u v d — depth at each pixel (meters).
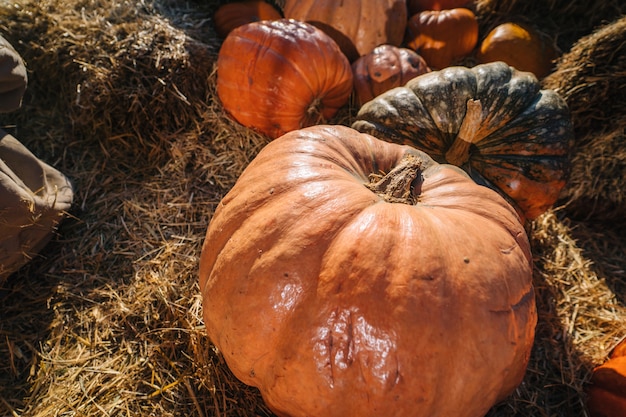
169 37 1.01
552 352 0.74
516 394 0.69
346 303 0.47
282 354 0.49
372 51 1.04
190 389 0.65
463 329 0.47
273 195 0.54
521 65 1.12
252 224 0.53
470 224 0.52
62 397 0.65
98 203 0.89
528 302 0.52
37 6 1.01
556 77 1.01
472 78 0.76
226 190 0.93
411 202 0.55
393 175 0.56
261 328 0.50
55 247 0.82
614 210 0.95
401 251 0.48
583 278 0.85
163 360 0.68
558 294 0.82
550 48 1.15
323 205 0.51
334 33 1.08
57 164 0.95
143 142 0.98
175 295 0.75
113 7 1.05
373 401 0.47
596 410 0.67
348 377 0.47
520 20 1.22
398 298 0.46
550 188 0.76
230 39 0.92
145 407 0.64
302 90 0.89
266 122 0.94
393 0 1.08
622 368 0.66
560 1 1.20
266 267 0.50
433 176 0.59
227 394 0.65
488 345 0.48
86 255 0.82
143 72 0.96
